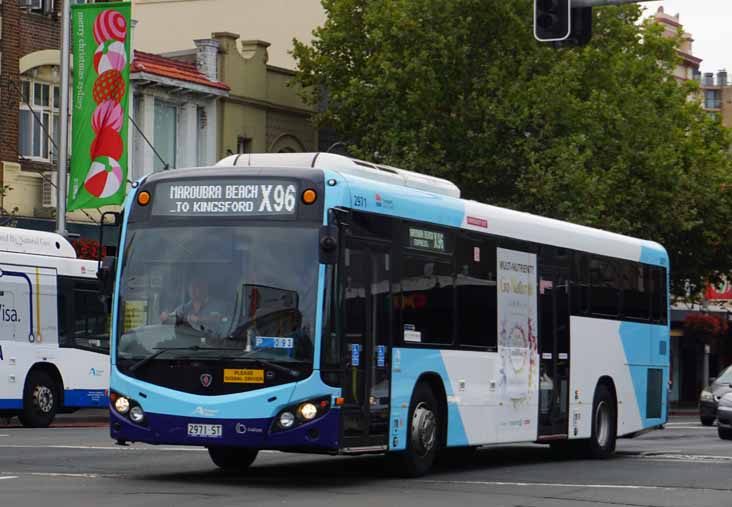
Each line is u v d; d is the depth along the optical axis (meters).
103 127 46.44
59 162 46.25
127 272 22.00
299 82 64.44
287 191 21.56
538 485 22.75
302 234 21.39
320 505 18.66
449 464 27.66
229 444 21.08
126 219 22.27
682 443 38.94
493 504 19.42
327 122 63.47
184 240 21.80
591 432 30.31
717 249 75.38
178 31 72.94
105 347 41.22
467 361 25.20
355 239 21.95
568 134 60.88
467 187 62.03
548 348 28.42
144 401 21.47
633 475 25.45
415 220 23.75
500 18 61.19
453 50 60.75
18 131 51.50
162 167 57.09
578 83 61.09
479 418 25.62
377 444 22.38
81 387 40.38
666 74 69.81
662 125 65.25
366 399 22.08
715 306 93.81
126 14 46.47
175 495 19.41
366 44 63.75
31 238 38.97
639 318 32.97
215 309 21.41
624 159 63.12
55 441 30.98
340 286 21.42
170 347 21.45
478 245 25.88
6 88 50.97
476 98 60.75
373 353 22.30
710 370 95.25
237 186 21.75
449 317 24.70
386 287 22.75
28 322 38.59
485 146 60.50
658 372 33.97
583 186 58.47
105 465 24.78
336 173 21.81
